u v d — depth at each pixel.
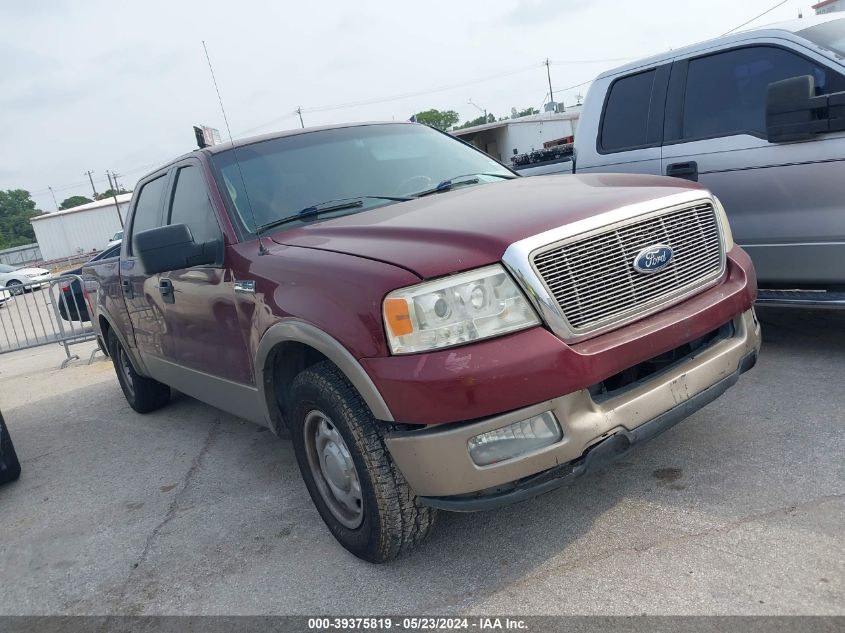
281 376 3.41
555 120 31.12
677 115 4.90
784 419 3.68
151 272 3.44
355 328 2.62
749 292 3.15
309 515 3.60
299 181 3.79
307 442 3.16
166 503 4.07
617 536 2.89
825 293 4.27
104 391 7.40
